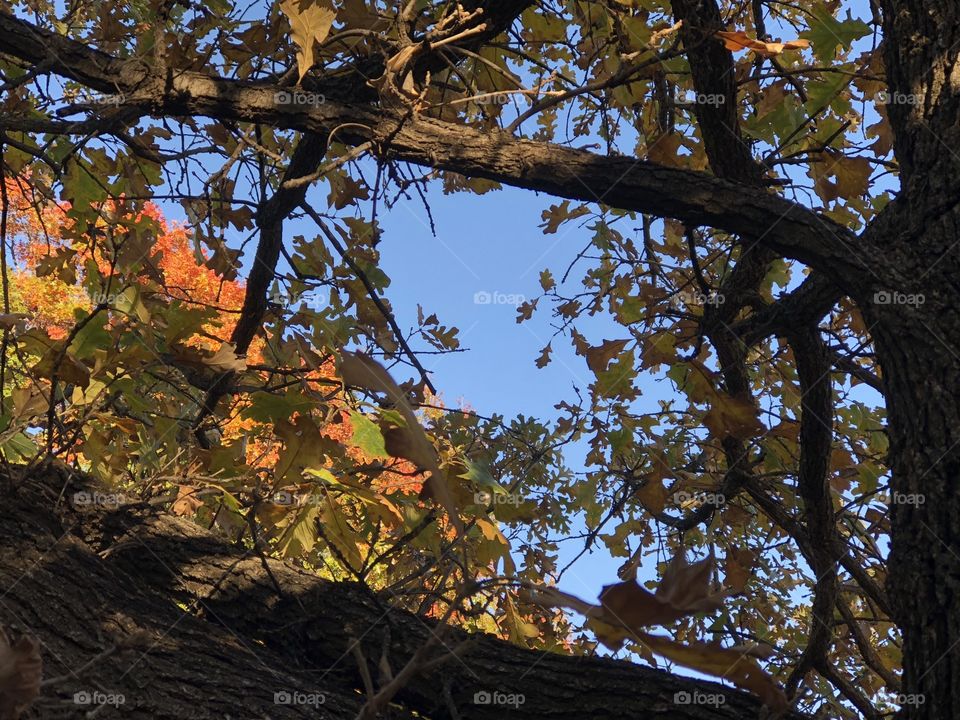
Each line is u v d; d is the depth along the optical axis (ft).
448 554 8.89
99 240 9.34
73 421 7.66
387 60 7.36
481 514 8.50
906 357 6.49
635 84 11.07
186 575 8.20
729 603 12.28
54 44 8.38
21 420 7.91
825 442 10.01
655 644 3.61
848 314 11.51
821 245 6.96
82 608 6.98
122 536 8.34
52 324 7.78
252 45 9.98
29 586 6.92
